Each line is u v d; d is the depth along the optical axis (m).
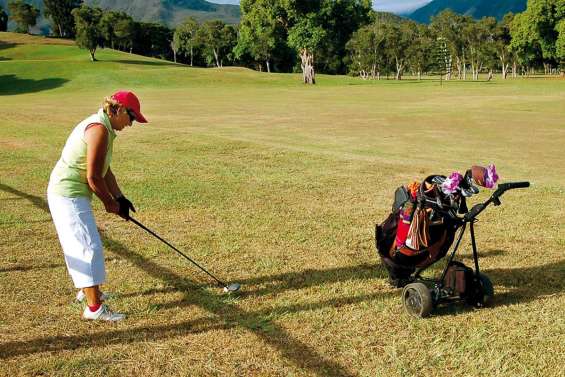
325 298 5.42
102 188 4.65
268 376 4.07
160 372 4.13
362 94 46.47
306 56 73.44
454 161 13.60
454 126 21.88
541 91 47.06
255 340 4.59
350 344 4.52
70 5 164.12
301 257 6.61
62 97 47.00
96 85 68.00
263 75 82.19
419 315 4.94
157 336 4.66
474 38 113.25
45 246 6.99
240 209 8.82
